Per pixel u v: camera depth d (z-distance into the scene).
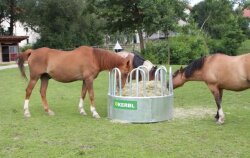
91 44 46.50
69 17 44.25
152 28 28.95
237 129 7.40
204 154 5.80
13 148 6.29
